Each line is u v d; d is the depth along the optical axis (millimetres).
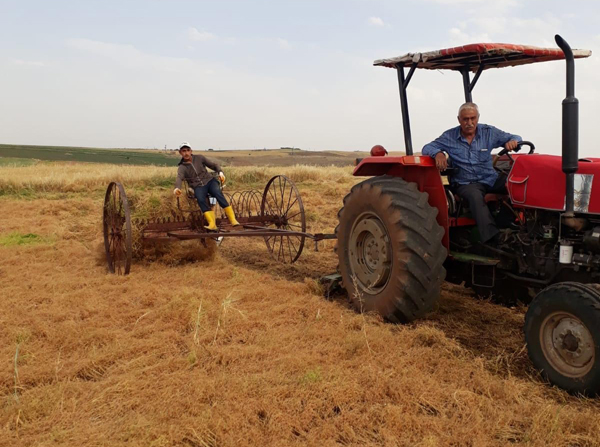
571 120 3230
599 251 3471
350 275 4828
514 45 4215
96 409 2834
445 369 3338
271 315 4414
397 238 4141
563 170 3311
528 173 3908
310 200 12633
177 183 6789
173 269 6352
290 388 2990
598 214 3420
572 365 3098
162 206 7113
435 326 4242
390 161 4516
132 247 6586
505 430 2633
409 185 4410
